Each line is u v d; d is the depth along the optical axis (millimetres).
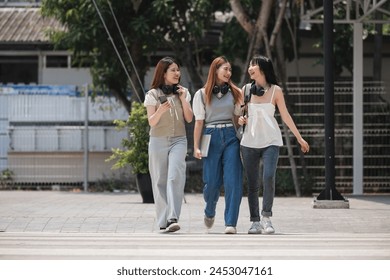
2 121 46812
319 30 49125
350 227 25031
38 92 46750
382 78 51625
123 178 46469
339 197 31734
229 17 50188
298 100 42500
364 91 42125
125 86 46469
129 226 25141
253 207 22938
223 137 22578
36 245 20078
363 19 39656
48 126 46812
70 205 32438
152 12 44531
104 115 46844
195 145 22734
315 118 42531
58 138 46812
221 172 22906
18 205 32312
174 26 46500
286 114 22641
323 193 31828
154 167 22969
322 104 42312
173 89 22812
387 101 46250
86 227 25047
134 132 34969
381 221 26359
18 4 56875
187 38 47125
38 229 24797
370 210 30094
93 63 46625
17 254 18672
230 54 46875
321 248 19516
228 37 46688
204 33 48531
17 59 53344
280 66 45031
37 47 51938
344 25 46594
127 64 45344
